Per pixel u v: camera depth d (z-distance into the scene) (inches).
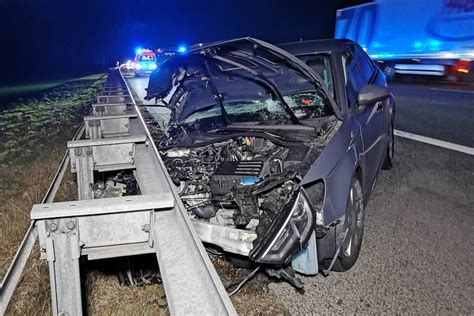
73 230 88.0
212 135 169.5
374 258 149.0
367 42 804.6
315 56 184.5
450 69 633.0
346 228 132.3
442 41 639.8
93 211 86.5
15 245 167.0
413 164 246.2
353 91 183.6
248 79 186.4
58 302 87.7
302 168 126.1
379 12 765.3
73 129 398.3
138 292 142.8
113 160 155.9
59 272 87.6
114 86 403.5
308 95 181.6
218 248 133.5
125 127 210.4
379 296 128.0
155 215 97.8
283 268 123.0
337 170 130.2
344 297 128.6
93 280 148.3
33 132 411.8
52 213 84.0
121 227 91.1
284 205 115.6
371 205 194.2
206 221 131.6
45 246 86.4
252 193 122.9
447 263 142.4
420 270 139.6
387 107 213.9
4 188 237.3
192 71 192.1
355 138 150.3
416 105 435.8
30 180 246.5
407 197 199.9
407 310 120.9
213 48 162.2
